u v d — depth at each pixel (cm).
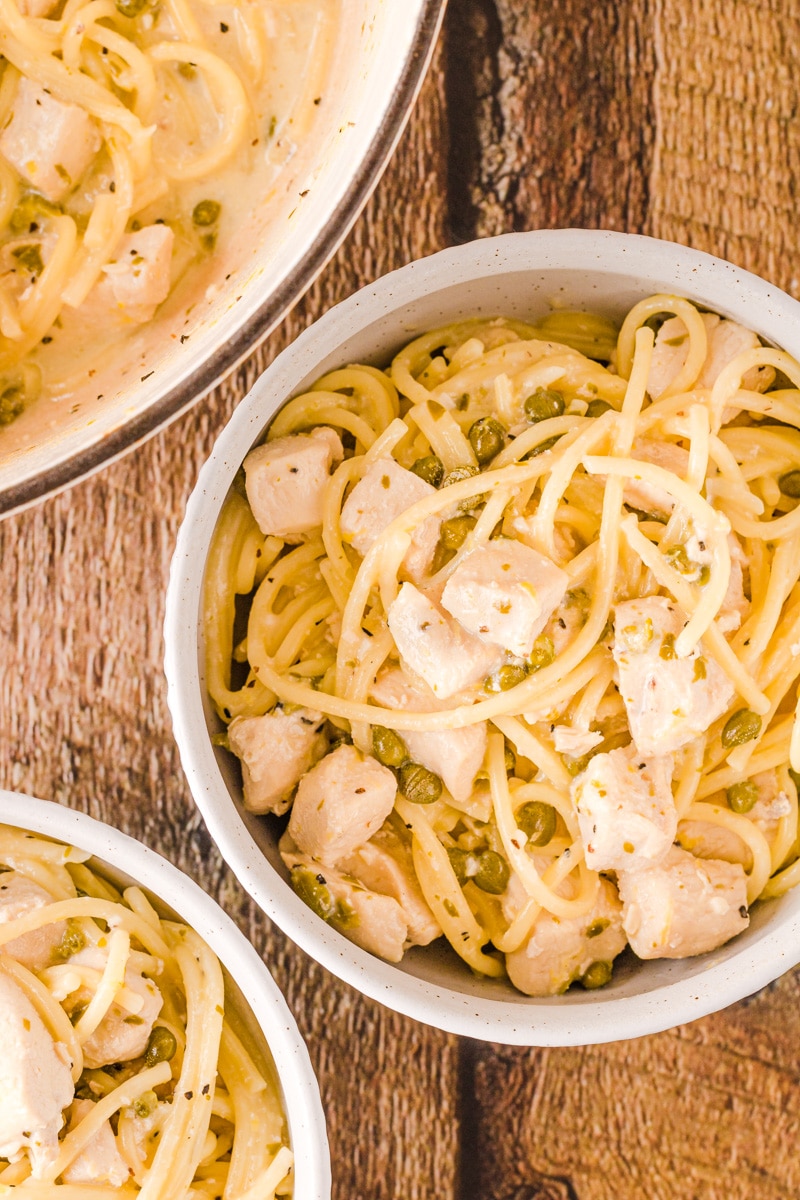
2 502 45
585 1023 46
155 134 48
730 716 48
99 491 52
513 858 48
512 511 48
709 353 48
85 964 48
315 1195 46
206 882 52
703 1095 52
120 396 47
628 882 48
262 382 46
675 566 47
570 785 48
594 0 52
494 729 48
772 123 52
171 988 49
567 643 47
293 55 48
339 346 47
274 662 48
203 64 48
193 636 47
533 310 49
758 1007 52
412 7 45
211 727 48
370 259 52
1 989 47
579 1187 52
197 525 46
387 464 48
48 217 48
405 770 48
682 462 48
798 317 47
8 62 48
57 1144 46
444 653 47
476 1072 52
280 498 47
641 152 52
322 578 49
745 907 48
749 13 52
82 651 52
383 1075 52
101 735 52
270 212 48
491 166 52
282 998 47
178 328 48
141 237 48
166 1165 47
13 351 48
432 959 49
